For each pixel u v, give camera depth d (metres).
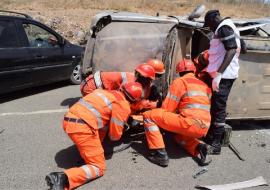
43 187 3.81
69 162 4.36
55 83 8.29
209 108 4.32
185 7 19.89
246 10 21.23
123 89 4.12
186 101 4.27
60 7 16.84
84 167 3.82
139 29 5.36
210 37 4.98
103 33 5.36
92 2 17.81
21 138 5.04
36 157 4.47
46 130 5.35
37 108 6.38
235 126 5.75
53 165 4.28
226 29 4.25
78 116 3.82
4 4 16.36
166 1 20.31
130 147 4.78
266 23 6.10
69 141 4.97
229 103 5.12
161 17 5.58
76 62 8.11
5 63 6.36
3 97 7.04
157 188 3.85
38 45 7.14
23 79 6.80
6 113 6.07
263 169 4.37
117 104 3.95
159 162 4.30
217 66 4.47
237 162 4.52
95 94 4.00
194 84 4.32
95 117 3.85
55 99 6.98
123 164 4.32
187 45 5.07
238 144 5.06
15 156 4.48
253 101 5.21
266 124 5.89
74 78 8.17
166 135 5.18
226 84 4.56
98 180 3.95
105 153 4.53
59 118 5.89
